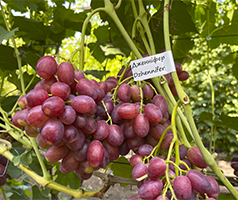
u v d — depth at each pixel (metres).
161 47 0.60
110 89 0.42
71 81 0.31
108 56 0.77
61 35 0.70
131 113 0.33
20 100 0.34
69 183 0.63
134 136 0.35
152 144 0.36
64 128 0.30
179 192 0.25
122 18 0.61
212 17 0.77
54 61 0.32
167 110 0.38
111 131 0.34
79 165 0.36
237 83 2.36
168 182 0.26
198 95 2.49
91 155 0.31
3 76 0.65
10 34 0.43
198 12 0.79
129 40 0.39
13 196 0.59
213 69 2.40
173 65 0.32
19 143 0.54
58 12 0.68
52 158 0.33
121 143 0.34
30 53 0.53
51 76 0.32
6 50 0.54
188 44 0.75
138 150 0.35
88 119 0.32
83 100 0.30
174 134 0.28
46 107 0.28
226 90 2.42
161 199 0.25
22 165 0.43
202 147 0.29
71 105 0.31
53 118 0.29
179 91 0.30
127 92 0.35
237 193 0.28
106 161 0.34
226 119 0.57
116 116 0.36
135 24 0.43
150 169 0.26
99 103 0.36
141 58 0.36
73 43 1.52
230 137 2.31
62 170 0.35
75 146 0.32
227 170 2.05
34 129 0.34
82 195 0.43
